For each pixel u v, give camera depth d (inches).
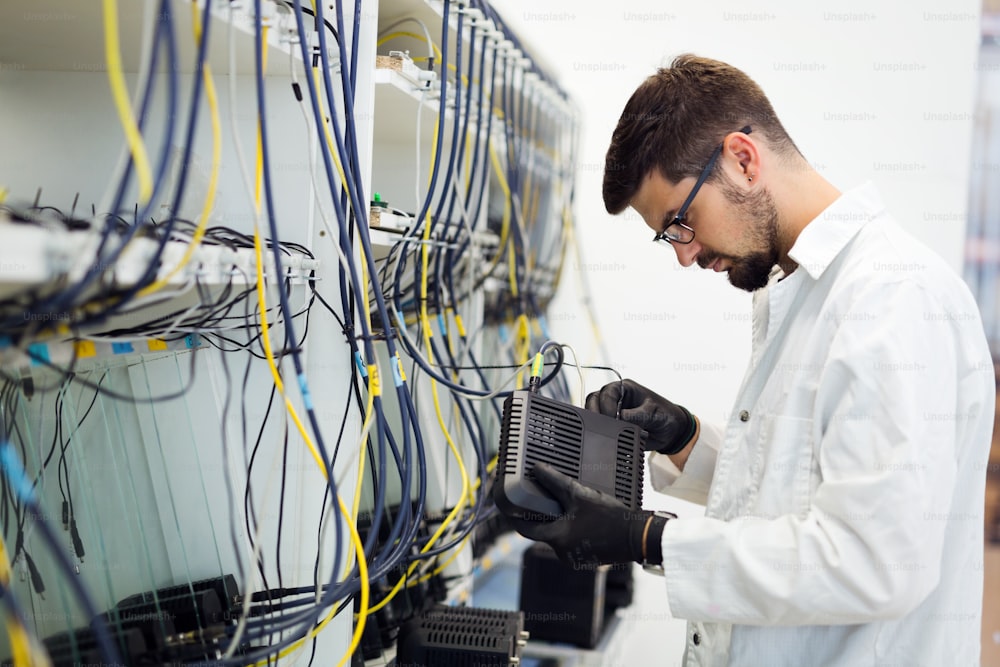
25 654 30.2
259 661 43.4
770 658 46.5
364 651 59.9
